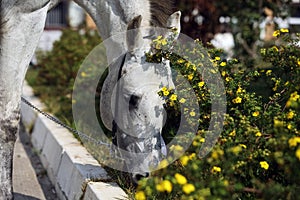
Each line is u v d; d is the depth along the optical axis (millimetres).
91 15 5371
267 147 4043
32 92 11008
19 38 5078
